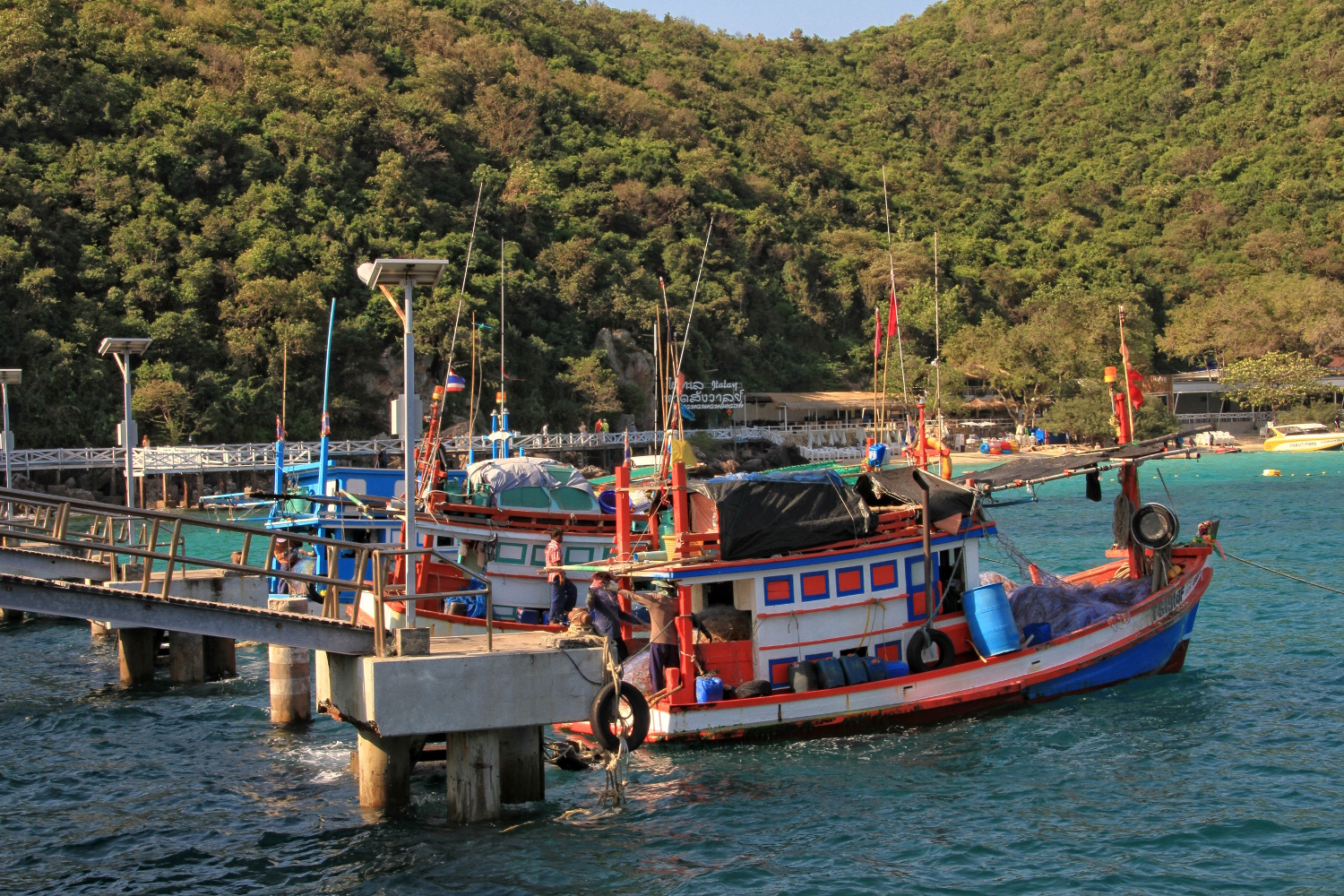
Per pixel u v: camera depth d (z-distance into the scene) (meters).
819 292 138.75
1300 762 16.86
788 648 18.55
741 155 162.50
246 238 88.38
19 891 12.98
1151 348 120.19
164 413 75.69
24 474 68.38
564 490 24.64
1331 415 106.88
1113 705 20.00
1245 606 30.17
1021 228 165.62
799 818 14.86
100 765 18.00
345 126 105.44
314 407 83.62
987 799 15.51
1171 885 12.63
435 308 89.31
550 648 14.12
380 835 14.35
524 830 14.38
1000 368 110.62
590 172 130.75
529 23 166.12
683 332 113.62
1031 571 23.20
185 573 23.86
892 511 19.39
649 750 17.84
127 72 99.25
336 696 14.80
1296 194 161.12
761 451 102.75
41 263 80.19
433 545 23.09
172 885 13.02
